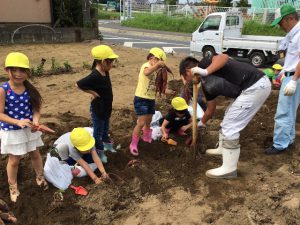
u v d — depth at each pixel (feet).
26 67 6.25
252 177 7.75
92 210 6.65
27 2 28.60
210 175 7.65
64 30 29.73
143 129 9.07
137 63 21.39
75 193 7.06
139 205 6.83
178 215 6.54
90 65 20.11
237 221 6.35
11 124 6.35
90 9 32.04
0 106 6.35
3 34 27.12
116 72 18.67
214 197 7.04
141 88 8.27
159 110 11.81
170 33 43.86
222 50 24.38
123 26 53.42
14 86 6.46
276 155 8.73
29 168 8.01
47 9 29.81
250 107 7.13
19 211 6.66
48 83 16.30
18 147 6.60
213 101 7.92
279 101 8.41
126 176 7.63
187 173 7.85
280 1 46.32
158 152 8.78
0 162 8.27
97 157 7.52
